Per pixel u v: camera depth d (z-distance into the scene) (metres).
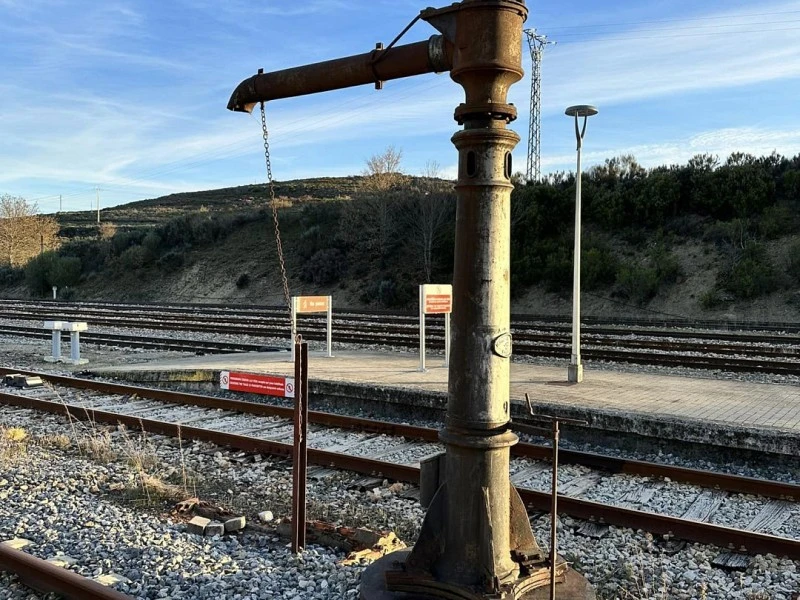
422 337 13.67
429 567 4.25
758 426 8.62
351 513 6.82
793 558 5.52
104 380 15.03
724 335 20.91
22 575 5.18
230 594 4.89
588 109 12.34
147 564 5.38
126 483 7.61
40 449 9.09
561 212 36.69
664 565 5.48
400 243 41.31
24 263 62.53
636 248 33.84
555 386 11.97
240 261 46.97
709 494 7.33
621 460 8.09
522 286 34.59
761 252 30.09
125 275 51.00
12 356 19.00
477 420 4.04
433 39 4.06
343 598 4.80
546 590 4.23
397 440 9.68
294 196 90.88
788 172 33.06
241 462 8.72
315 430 10.31
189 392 14.13
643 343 18.59
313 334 21.88
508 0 3.81
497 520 4.09
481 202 3.96
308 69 4.56
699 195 34.16
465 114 3.93
